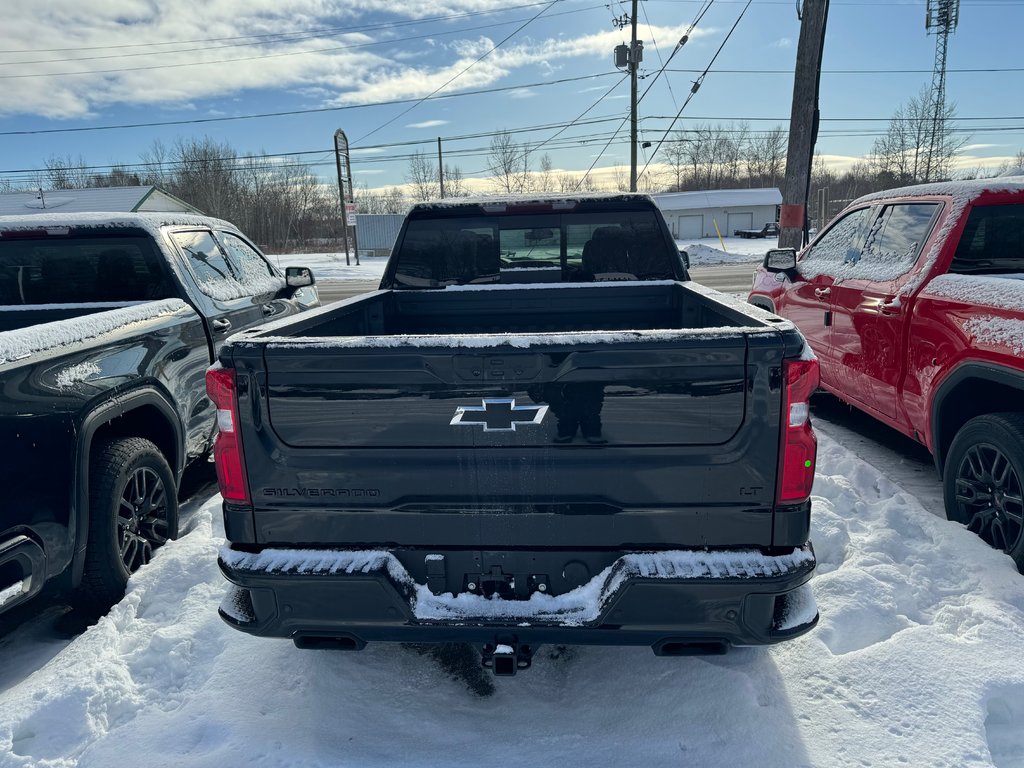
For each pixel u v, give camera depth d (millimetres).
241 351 2176
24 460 2787
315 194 74938
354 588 2225
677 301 4215
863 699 2500
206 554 3594
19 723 2486
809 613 2268
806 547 2234
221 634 2984
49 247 4457
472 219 4320
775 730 2354
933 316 3891
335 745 2373
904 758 2230
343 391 2162
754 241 46281
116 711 2594
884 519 3883
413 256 4375
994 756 2301
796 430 2105
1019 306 3287
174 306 4215
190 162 66938
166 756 2338
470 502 2197
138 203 38281
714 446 2109
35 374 2896
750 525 2160
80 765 2322
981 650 2721
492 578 2250
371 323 4098
